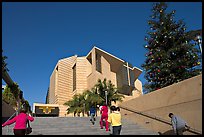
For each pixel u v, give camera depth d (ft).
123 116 50.96
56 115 249.14
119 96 137.49
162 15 49.11
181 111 32.86
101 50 253.44
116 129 29.19
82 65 261.65
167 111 35.91
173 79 44.06
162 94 37.81
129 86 274.57
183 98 32.81
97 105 133.69
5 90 89.81
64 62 278.67
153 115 39.50
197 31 39.99
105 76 247.70
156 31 48.83
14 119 25.35
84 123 44.96
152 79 46.57
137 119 44.96
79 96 150.71
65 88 267.18
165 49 47.78
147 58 47.91
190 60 44.60
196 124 29.73
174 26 48.21
